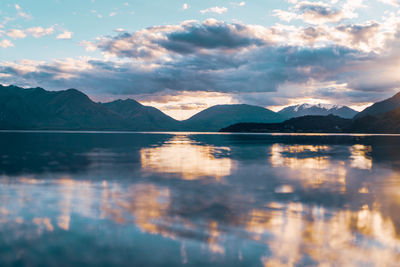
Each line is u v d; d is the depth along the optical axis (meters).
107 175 26.23
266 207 14.87
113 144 87.44
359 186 20.97
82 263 8.60
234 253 9.29
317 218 12.95
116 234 10.91
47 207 14.66
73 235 10.73
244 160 40.47
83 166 32.88
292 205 15.30
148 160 40.09
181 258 8.92
